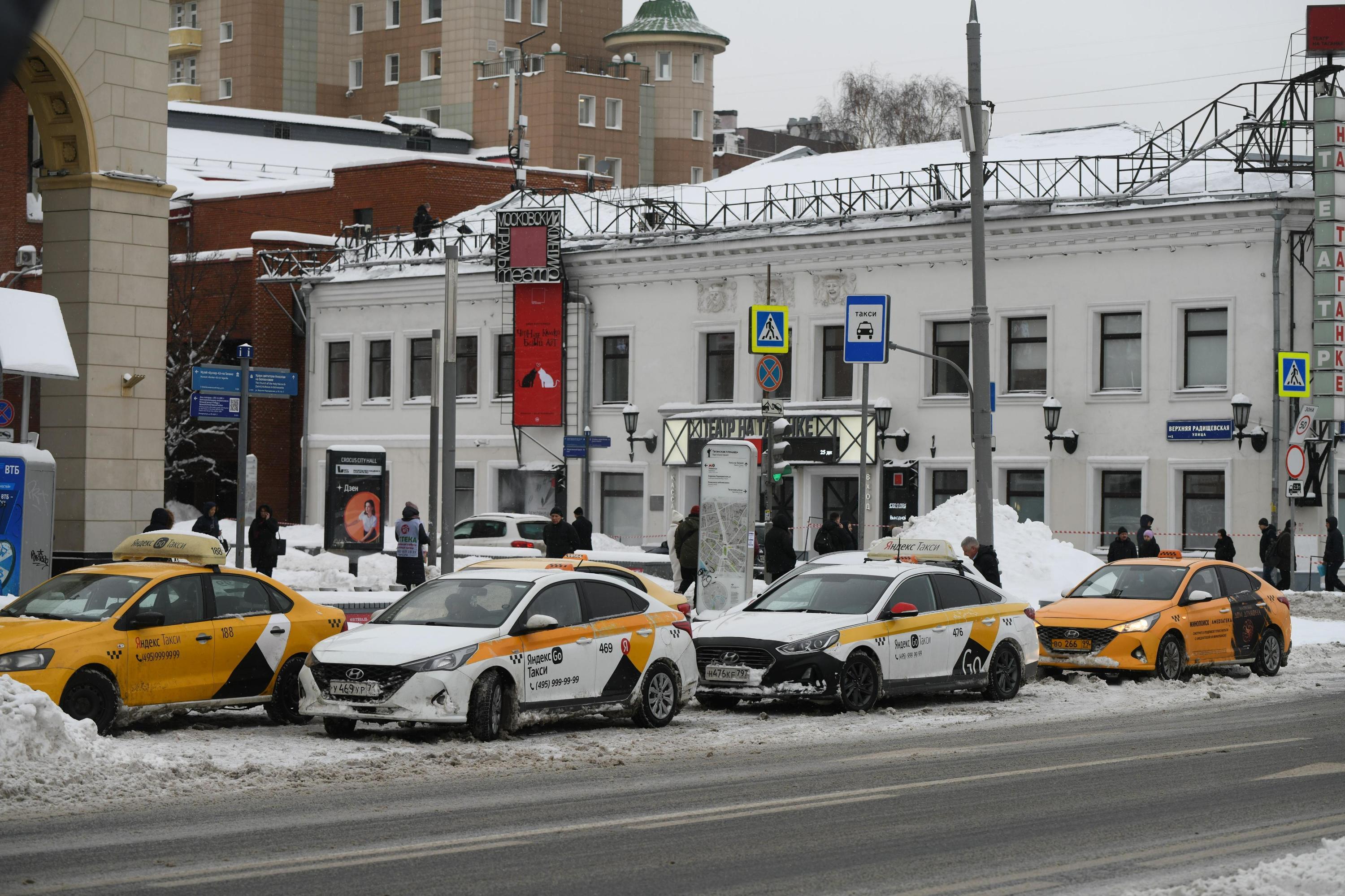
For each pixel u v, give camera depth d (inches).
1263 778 710.5
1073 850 539.2
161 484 1612.9
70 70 1529.3
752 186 2812.5
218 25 5511.8
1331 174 2001.7
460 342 2819.9
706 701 1034.7
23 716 698.8
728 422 2456.9
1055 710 1023.6
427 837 555.5
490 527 2203.5
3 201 2760.8
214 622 871.7
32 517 1210.0
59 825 578.2
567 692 874.1
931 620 1036.5
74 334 1560.0
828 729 912.9
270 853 523.2
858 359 1616.6
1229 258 2078.0
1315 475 2005.4
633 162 5319.9
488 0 5260.8
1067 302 2199.8
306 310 2994.6
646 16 5516.7
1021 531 1911.9
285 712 902.4
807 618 1008.2
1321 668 1315.2
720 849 538.0
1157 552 1843.0
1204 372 2114.9
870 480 2343.8
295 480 3070.9
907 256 2322.8
